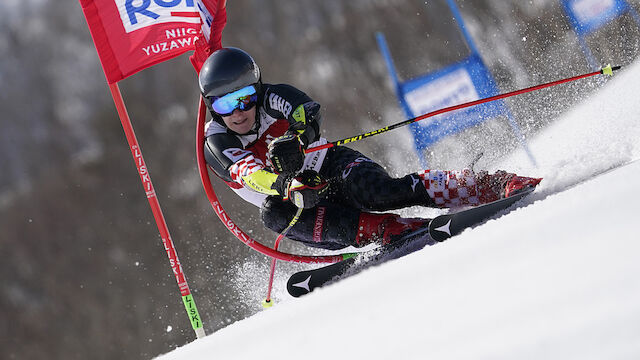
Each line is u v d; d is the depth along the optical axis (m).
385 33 61.81
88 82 99.06
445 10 52.78
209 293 45.44
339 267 14.33
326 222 14.38
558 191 11.23
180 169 65.50
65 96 97.94
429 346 5.55
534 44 36.31
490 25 43.50
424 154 31.56
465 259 7.56
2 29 105.44
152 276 56.28
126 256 58.81
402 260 10.15
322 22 74.62
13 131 95.06
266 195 15.05
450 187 13.37
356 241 14.22
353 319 7.39
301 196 12.62
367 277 9.72
